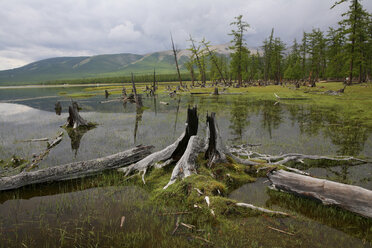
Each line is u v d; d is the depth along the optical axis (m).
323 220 4.09
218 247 3.41
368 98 22.53
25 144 10.02
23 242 3.67
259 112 17.30
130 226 4.04
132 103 28.11
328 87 36.50
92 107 24.19
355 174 5.95
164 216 4.34
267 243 3.49
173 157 6.93
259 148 8.42
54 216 4.45
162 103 25.80
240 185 5.62
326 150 7.97
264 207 4.58
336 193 4.25
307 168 6.46
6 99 38.41
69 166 6.28
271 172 5.32
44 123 15.48
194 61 56.62
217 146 6.50
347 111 16.30
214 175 5.80
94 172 6.59
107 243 3.59
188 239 3.64
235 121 13.92
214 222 4.10
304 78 65.69
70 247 3.52
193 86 55.09
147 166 6.55
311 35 53.19
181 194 4.98
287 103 22.44
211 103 24.34
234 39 48.25
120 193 5.41
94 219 4.30
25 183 5.76
